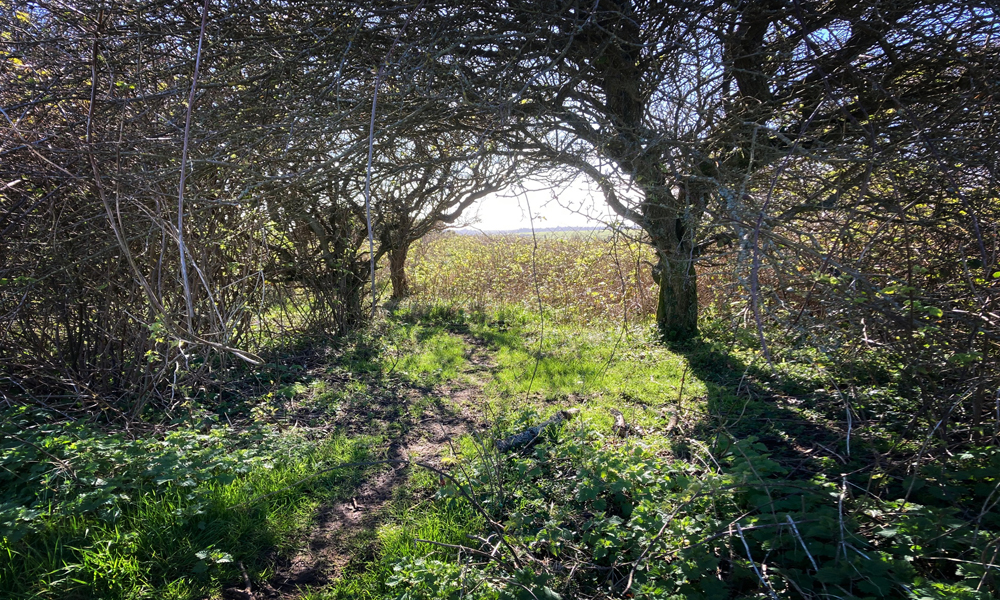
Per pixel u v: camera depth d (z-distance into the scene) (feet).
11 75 10.55
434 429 14.05
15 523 8.47
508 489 10.25
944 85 10.48
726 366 17.85
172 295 13.33
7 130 9.89
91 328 14.43
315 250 21.76
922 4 9.26
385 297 32.32
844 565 6.88
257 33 10.34
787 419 13.23
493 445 11.96
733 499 8.91
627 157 10.85
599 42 11.21
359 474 11.54
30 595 7.60
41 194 12.07
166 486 10.08
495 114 9.95
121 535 8.62
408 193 21.48
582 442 11.51
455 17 10.16
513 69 10.21
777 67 11.73
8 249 12.78
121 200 9.62
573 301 29.09
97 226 12.14
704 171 11.48
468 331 25.20
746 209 7.07
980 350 8.87
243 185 10.85
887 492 9.19
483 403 15.76
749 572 7.32
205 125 9.70
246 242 15.28
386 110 10.23
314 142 10.53
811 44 8.02
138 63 9.57
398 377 18.28
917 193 9.11
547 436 12.67
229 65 10.27
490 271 34.63
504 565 8.22
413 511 10.14
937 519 7.68
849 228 8.14
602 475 9.63
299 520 9.89
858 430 11.73
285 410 15.15
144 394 13.88
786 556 7.49
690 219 9.16
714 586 7.16
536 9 10.28
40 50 10.32
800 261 7.38
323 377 18.21
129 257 7.72
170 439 11.80
